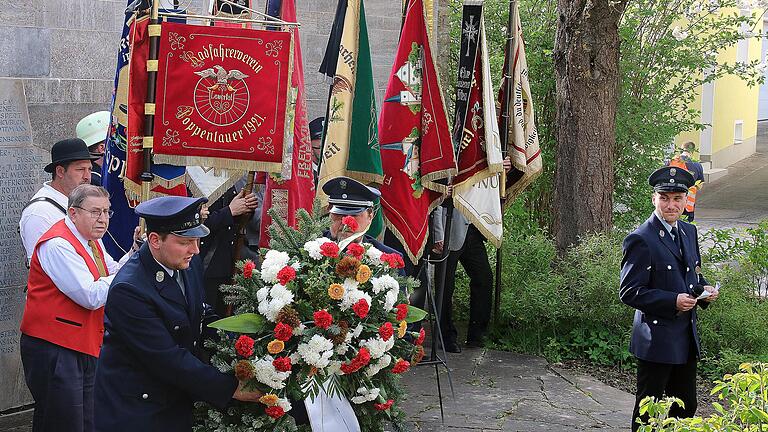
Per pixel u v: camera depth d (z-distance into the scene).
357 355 3.98
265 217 5.75
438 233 8.19
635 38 11.57
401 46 6.96
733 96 27.97
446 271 8.56
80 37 6.87
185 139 5.04
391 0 9.82
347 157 6.59
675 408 6.00
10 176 6.39
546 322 8.96
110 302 3.94
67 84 6.81
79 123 6.52
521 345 8.85
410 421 6.72
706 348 8.55
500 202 8.43
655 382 5.86
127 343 3.91
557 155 9.93
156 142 5.03
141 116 5.11
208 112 5.05
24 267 6.47
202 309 4.23
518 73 8.80
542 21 11.30
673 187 5.80
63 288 5.00
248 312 4.07
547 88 10.92
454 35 11.16
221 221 5.59
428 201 7.18
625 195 11.46
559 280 8.89
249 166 5.09
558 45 9.91
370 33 9.67
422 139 6.96
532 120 8.95
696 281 5.90
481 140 7.86
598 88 9.64
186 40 5.02
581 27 9.61
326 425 4.01
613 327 8.75
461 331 9.52
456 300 9.91
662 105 11.76
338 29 6.77
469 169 7.80
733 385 3.82
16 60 6.49
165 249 3.97
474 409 7.07
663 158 11.81
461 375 7.98
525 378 7.95
